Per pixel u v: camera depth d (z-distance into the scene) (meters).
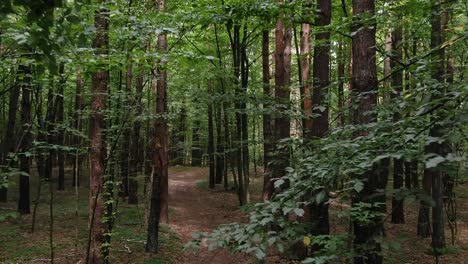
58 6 2.08
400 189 2.57
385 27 6.11
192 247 2.85
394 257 10.25
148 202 13.02
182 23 6.71
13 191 19.02
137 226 13.29
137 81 12.55
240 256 10.64
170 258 10.60
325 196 2.80
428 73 3.82
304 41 10.34
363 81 4.67
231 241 2.81
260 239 2.63
